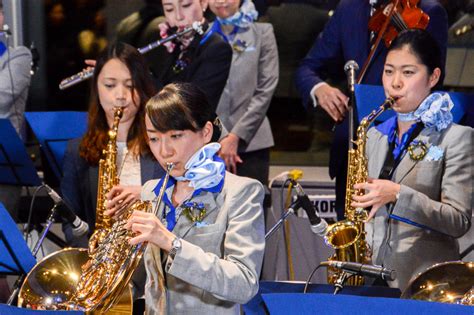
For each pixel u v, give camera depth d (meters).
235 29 10.95
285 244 10.18
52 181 10.29
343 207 9.43
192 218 5.92
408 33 7.74
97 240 6.62
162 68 11.21
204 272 5.62
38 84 13.39
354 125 8.75
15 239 6.82
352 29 9.70
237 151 10.74
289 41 13.56
